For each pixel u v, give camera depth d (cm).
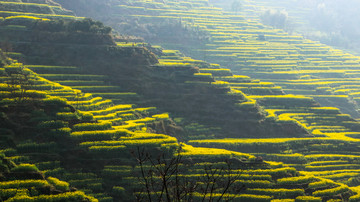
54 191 7494
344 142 13762
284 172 10062
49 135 9144
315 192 9694
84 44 14300
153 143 9806
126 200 8525
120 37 17475
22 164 7844
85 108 11450
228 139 13225
